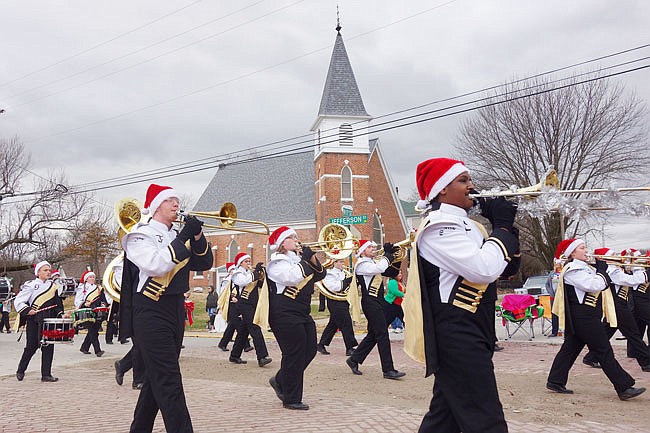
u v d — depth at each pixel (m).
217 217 7.96
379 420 6.82
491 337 3.80
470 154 38.34
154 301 5.25
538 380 9.70
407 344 3.85
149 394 5.33
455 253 3.62
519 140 36.44
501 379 9.83
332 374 10.70
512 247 3.72
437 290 3.75
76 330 15.99
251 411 7.51
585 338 8.12
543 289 25.45
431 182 3.93
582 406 7.66
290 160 55.19
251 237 50.69
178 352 5.35
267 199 53.09
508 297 16.52
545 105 35.69
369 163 49.84
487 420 3.58
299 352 7.60
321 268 7.78
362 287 10.35
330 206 46.34
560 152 35.72
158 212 5.64
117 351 16.52
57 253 52.62
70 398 8.77
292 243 7.93
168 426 5.10
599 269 9.52
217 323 23.31
